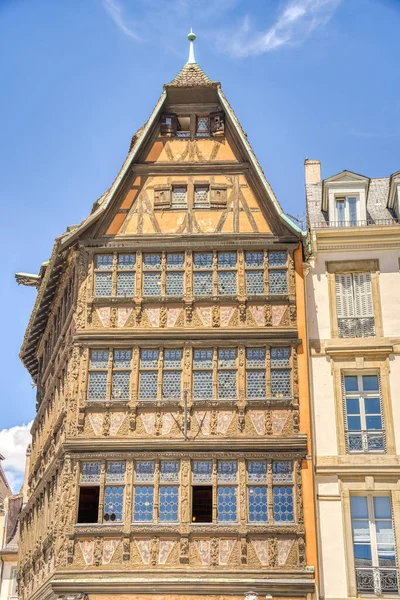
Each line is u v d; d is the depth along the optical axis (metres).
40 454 29.50
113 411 24.03
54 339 30.30
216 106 27.06
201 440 23.52
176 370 24.38
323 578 22.62
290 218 25.70
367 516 23.47
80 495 23.72
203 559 22.58
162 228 25.75
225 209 25.89
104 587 22.41
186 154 26.53
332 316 25.19
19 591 31.66
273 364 24.42
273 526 22.78
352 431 24.23
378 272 25.50
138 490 23.34
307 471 23.34
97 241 25.56
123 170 26.11
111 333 24.66
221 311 24.86
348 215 26.33
